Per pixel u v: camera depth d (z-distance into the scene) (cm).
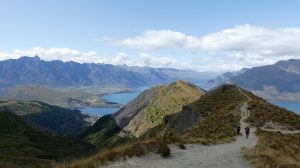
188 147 3431
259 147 3838
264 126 7625
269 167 2709
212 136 6266
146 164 2234
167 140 3516
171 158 2591
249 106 9669
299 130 7762
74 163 1986
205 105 12438
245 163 2853
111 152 2272
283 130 7519
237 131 6003
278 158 3203
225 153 3281
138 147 2512
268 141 4756
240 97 11825
